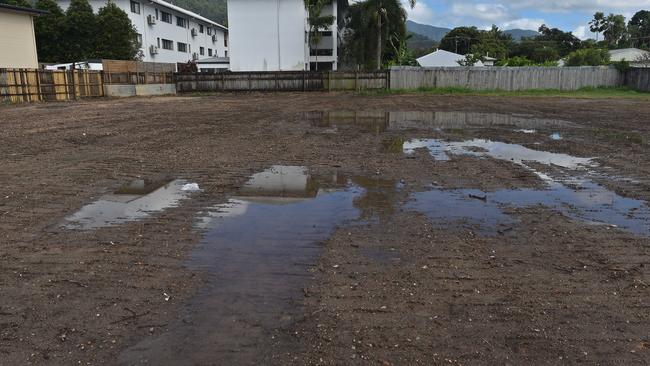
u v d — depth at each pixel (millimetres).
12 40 25391
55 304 3234
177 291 3430
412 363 2584
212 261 3971
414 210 5395
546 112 18234
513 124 14195
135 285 3523
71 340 2805
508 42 78562
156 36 46281
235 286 3516
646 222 5004
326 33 44281
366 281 3596
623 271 3795
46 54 36531
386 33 36156
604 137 11406
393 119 15477
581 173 7336
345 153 8977
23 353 2672
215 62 48938
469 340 2812
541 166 7844
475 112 18188
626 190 6289
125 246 4301
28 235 4574
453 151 9305
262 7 40906
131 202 5691
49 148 9359
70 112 17141
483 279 3641
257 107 20156
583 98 26859
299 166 7766
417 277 3666
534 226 4855
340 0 46812
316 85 32250
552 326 2973
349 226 4852
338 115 16703
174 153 8875
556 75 32281
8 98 20828
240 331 2900
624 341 2805
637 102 23578
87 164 7836
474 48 64125
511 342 2795
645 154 9016
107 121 14195
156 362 2594
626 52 57062
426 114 17297
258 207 5520
